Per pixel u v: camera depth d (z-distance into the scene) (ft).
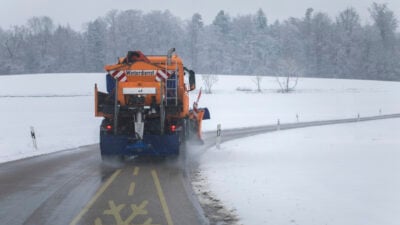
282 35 495.00
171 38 463.01
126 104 49.39
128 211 28.91
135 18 453.58
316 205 28.99
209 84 303.27
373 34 463.42
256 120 156.25
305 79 370.53
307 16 495.00
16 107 174.91
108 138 48.98
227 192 34.17
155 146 49.42
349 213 26.89
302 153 57.16
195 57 471.62
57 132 97.04
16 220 26.81
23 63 439.22
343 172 40.86
